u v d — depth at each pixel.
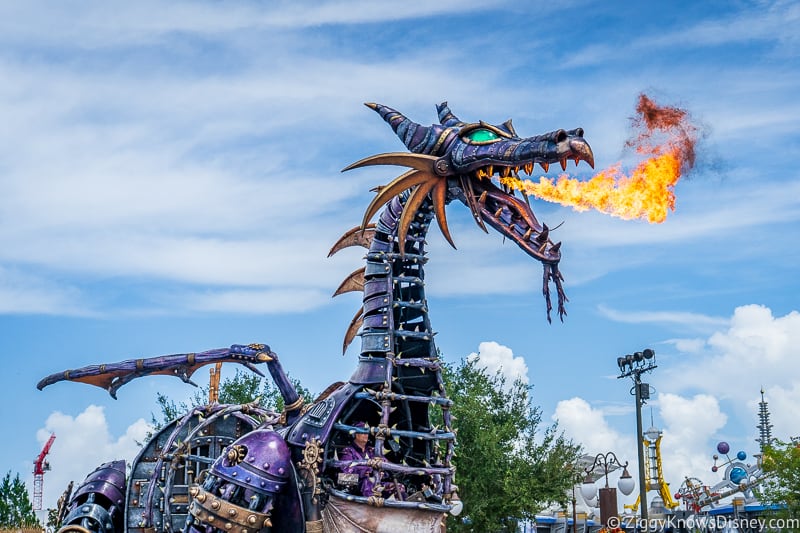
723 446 36.09
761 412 43.12
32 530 23.09
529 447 29.11
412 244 12.68
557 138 10.91
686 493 31.98
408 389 12.42
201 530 12.02
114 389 13.91
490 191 11.91
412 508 11.45
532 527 33.00
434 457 12.39
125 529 13.90
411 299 12.62
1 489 27.08
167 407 27.52
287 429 12.59
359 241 13.66
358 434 12.08
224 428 13.97
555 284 11.51
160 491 13.77
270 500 11.80
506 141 11.49
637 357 27.36
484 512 27.00
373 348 12.12
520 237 11.55
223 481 11.90
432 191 12.03
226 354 13.39
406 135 12.35
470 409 27.53
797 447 27.91
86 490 14.61
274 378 13.21
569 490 30.41
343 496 11.57
